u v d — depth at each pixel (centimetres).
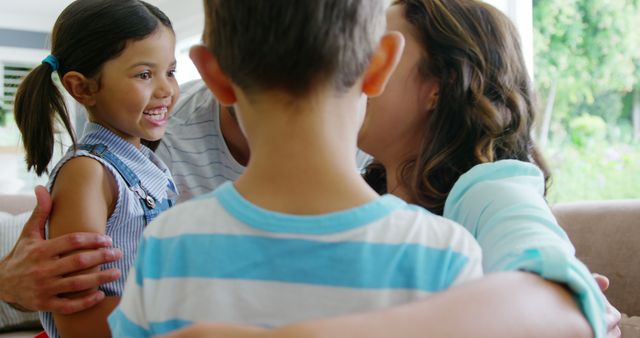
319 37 56
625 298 181
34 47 719
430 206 101
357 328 45
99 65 124
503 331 50
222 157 150
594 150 317
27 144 130
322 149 58
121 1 126
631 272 181
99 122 128
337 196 58
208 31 63
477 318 49
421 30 103
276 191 59
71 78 125
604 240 189
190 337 44
